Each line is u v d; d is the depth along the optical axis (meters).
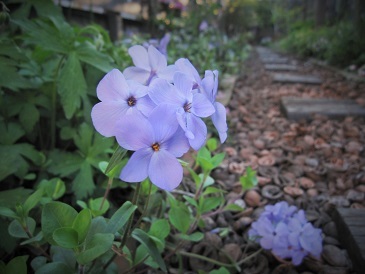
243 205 0.28
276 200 0.30
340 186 0.31
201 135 0.11
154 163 0.11
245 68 1.07
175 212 0.19
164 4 1.01
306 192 0.31
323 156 0.39
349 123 0.49
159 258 0.15
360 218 0.24
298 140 0.43
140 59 0.14
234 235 0.25
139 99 0.11
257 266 0.22
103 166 0.16
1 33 0.28
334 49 1.01
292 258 0.21
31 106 0.25
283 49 1.97
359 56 0.91
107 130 0.11
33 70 0.26
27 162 0.24
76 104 0.23
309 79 0.83
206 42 0.75
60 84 0.23
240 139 0.44
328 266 0.21
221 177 0.33
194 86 0.12
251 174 0.23
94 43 0.28
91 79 0.28
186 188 0.29
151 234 0.16
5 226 0.18
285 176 0.34
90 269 0.14
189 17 0.99
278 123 0.50
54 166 0.23
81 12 0.66
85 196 0.22
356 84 0.72
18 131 0.23
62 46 0.23
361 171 0.34
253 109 0.59
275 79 0.83
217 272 0.16
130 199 0.26
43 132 0.28
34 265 0.15
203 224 0.21
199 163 0.22
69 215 0.12
